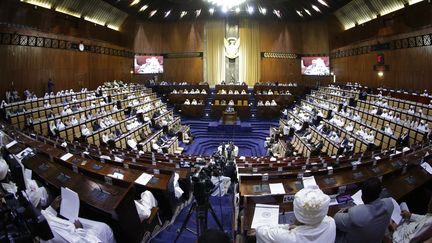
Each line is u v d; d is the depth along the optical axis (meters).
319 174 6.15
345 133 16.86
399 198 5.48
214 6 31.41
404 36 22.72
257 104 29.27
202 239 1.99
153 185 6.34
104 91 24.39
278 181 5.64
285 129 21.81
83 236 3.93
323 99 25.91
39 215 3.16
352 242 2.98
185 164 10.15
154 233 5.96
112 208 4.49
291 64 35.03
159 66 34.44
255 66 35.12
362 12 27.06
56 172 5.75
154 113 24.39
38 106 18.00
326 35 33.91
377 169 6.45
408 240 3.58
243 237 3.87
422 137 14.02
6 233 2.93
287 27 35.12
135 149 16.50
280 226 2.83
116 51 29.83
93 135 16.02
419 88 21.47
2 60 18.28
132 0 27.16
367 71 27.38
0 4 17.78
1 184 3.95
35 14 20.22
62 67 22.98
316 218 2.58
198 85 31.39
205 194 4.88
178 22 34.97
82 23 24.75
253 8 31.78
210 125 26.00
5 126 12.08
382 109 19.20
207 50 34.94
